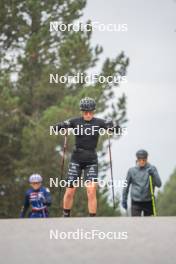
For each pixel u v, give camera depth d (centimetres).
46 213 3959
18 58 10162
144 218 2906
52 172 8900
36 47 9956
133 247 2262
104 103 10444
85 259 2094
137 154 3934
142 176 3925
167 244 2305
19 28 10494
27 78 10156
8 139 9475
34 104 10188
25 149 9031
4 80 9606
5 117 9319
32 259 2105
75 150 3531
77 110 9112
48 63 10212
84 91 9444
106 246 2278
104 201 9238
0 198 9425
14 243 2328
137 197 3922
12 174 9450
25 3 10462
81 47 10006
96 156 3541
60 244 2312
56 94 10094
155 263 2050
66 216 3584
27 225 2689
